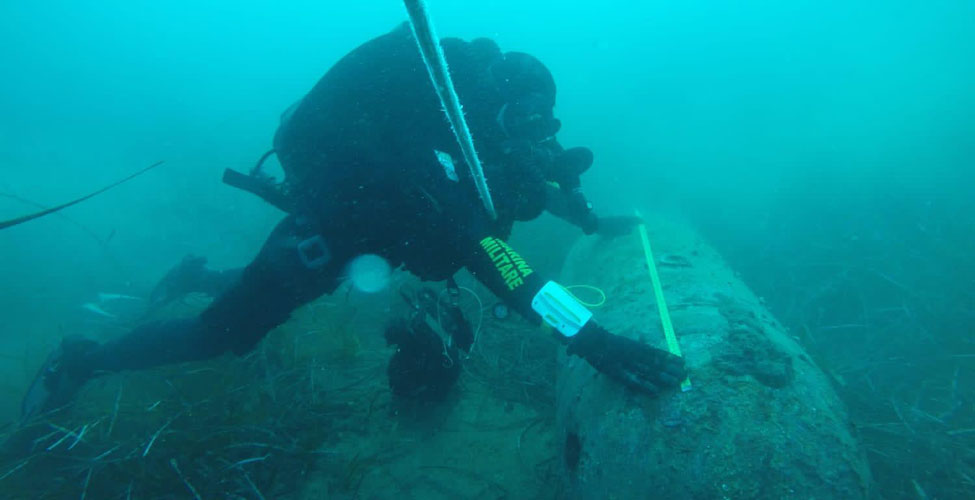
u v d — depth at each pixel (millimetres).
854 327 3289
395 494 2352
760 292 3715
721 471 1354
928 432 2346
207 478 2271
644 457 1486
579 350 1694
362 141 1949
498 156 2055
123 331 3891
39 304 4723
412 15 1150
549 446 2533
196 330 2566
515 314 3541
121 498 2215
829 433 1440
